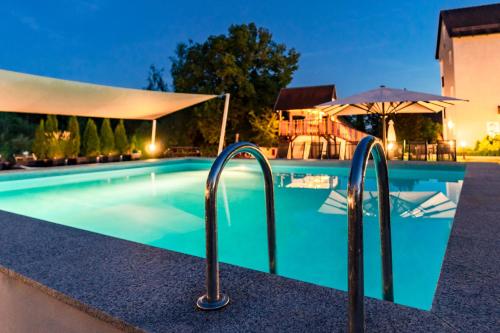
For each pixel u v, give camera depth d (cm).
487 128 1748
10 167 1152
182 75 2442
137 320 122
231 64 2212
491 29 1728
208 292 132
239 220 545
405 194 656
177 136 2422
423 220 475
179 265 174
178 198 749
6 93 886
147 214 607
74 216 593
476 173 535
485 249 180
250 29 2373
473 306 121
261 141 2261
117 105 1144
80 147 1686
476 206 286
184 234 488
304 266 350
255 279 153
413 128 2477
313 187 805
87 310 134
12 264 177
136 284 151
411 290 271
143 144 1994
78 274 163
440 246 376
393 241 394
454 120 1838
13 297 171
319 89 2291
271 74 2466
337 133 1856
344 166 982
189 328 116
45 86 875
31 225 260
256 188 817
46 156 1415
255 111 2375
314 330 112
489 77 1745
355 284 102
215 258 133
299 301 132
